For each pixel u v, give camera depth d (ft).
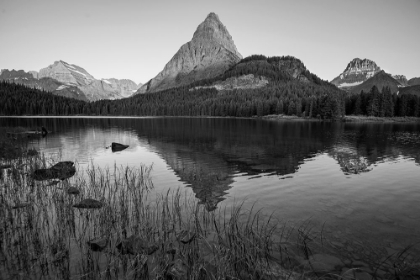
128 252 31.30
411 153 108.27
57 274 27.32
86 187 57.88
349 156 101.30
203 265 27.91
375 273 27.86
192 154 106.83
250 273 27.40
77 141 151.12
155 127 274.36
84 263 29.30
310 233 37.01
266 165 84.99
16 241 34.04
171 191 57.00
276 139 160.56
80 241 34.06
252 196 53.72
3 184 60.29
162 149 120.47
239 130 231.71
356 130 230.07
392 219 42.57
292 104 539.70
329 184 62.95
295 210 46.16
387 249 32.99
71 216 41.65
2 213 42.65
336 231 37.86
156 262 29.45
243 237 34.14
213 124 334.65
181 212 44.34
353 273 27.81
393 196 54.39
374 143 140.67
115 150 117.60
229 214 43.70
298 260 30.09
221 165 84.84
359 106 462.60
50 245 32.63
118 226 38.37
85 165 85.56
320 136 177.68
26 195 51.78
